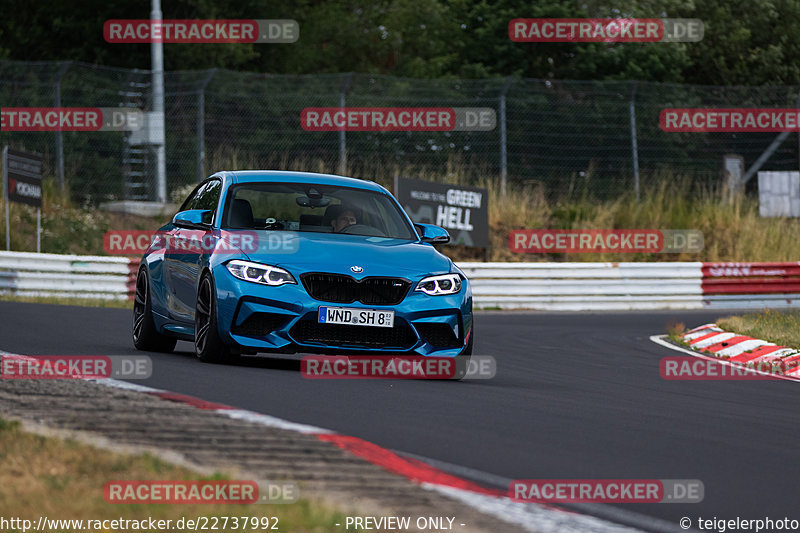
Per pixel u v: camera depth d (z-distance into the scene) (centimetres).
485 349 4166
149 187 8531
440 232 3219
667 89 11025
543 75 11862
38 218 7006
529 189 9250
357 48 12131
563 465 1764
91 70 10281
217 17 11088
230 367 2762
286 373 2712
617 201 9288
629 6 12175
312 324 2750
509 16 11962
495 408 2347
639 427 2220
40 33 10788
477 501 1441
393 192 8750
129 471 1432
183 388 2294
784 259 9056
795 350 4000
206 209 3188
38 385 2131
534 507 1449
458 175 9081
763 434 2236
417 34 12525
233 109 9369
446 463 1702
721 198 9600
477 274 7150
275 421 1866
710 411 2572
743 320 5022
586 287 7406
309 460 1587
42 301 5712
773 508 1568
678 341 4812
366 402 2286
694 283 7675
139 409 1897
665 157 10200
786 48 13862
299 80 9738
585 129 10088
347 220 3112
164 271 3203
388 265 2847
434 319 2833
